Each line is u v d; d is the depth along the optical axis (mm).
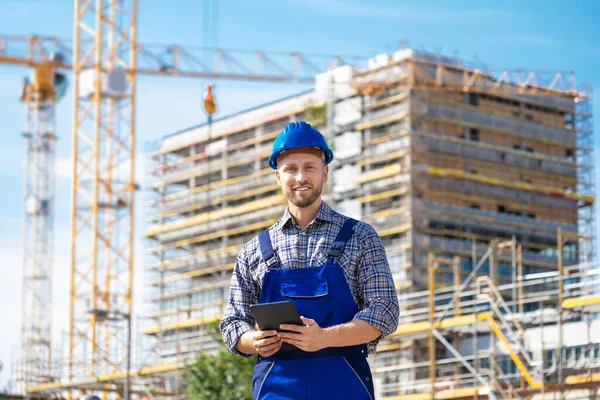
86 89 83875
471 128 103625
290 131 6895
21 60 89938
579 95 109562
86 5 85750
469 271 97000
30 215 108250
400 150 98562
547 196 105500
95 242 81625
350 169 102250
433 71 101312
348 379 6645
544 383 44500
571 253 105188
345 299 6660
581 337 50406
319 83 100312
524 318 46750
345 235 6777
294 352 6676
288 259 6801
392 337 51219
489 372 52000
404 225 96125
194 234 117562
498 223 100938
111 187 83062
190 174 119875
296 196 6824
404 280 94375
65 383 65312
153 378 66938
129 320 53719
